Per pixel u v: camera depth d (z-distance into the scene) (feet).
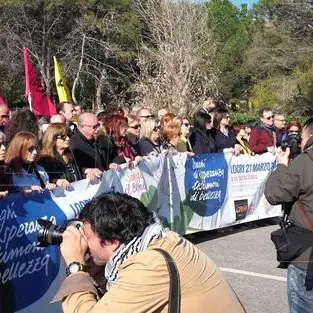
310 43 141.79
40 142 17.47
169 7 121.49
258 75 153.79
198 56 117.60
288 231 12.06
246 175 29.78
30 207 14.02
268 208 31.30
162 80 115.24
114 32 138.92
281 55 146.00
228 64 174.50
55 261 14.85
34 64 134.00
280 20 152.25
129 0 142.82
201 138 27.73
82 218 7.92
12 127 17.28
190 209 26.14
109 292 7.32
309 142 12.39
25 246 13.80
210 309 7.40
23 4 127.85
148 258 7.37
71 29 138.31
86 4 135.74
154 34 124.16
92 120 19.98
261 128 32.55
